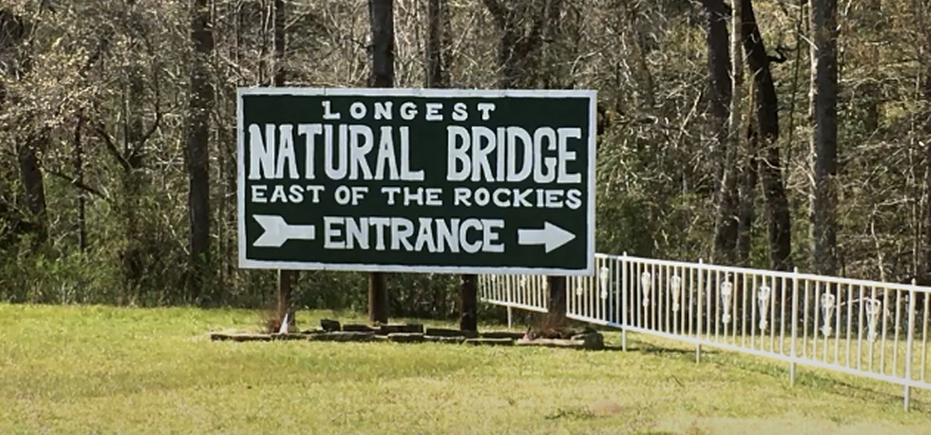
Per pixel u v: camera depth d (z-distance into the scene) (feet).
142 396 33.73
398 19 86.63
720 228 70.54
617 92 80.23
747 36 76.54
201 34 77.61
